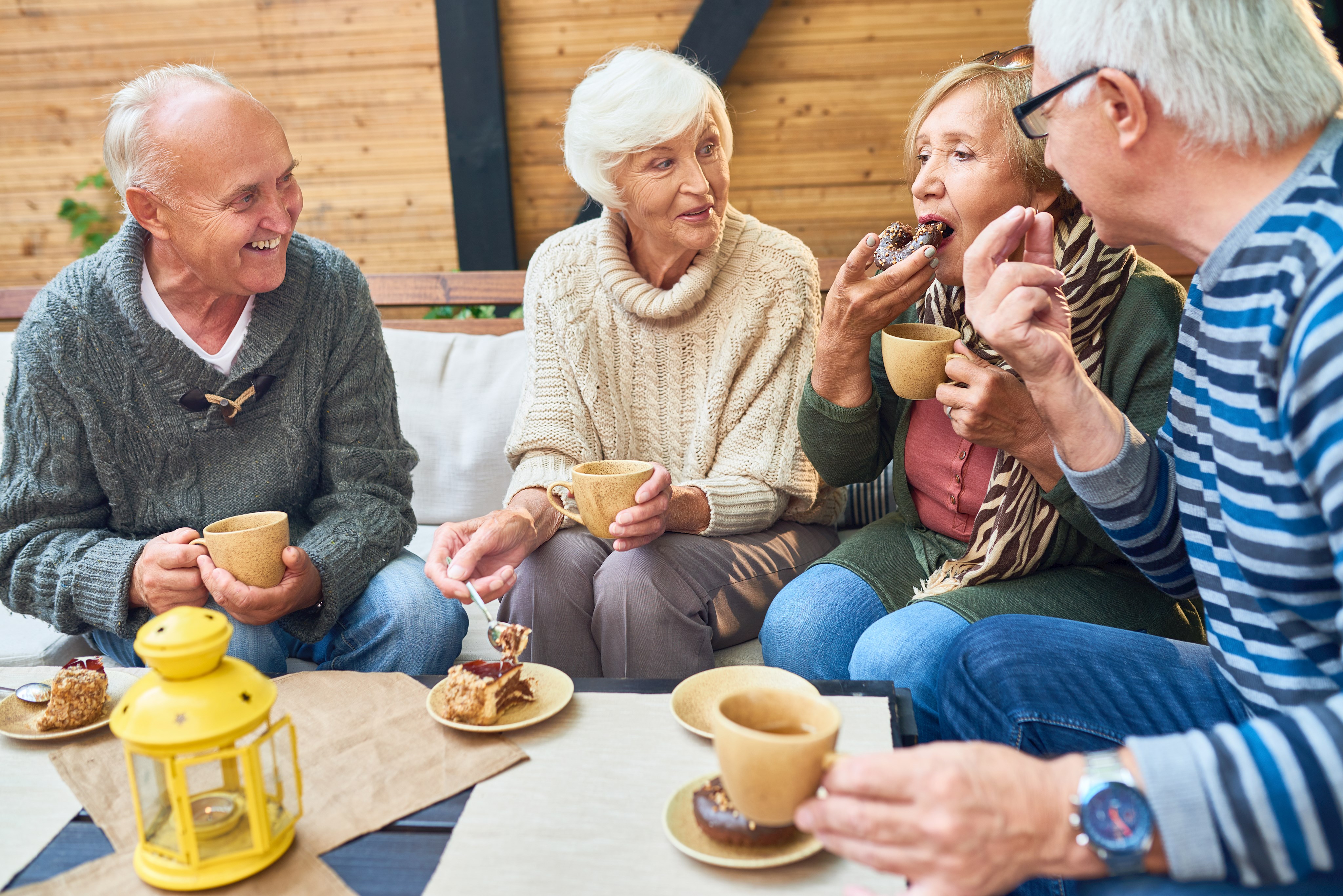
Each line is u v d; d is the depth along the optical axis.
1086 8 0.87
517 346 2.32
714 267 1.76
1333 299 0.73
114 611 1.35
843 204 4.06
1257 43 0.80
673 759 0.96
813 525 1.87
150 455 1.52
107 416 1.49
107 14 3.90
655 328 1.79
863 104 3.95
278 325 1.55
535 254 1.89
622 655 1.56
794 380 1.77
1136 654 1.08
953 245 1.45
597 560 1.64
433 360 2.31
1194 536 0.98
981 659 1.09
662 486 1.42
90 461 1.50
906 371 1.28
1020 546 1.42
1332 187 0.79
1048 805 0.67
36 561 1.43
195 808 0.83
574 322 1.78
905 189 4.02
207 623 0.77
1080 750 0.98
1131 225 0.94
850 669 1.40
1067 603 1.38
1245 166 0.85
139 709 0.76
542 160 3.96
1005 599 1.37
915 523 1.66
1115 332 1.39
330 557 1.46
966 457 1.54
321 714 1.06
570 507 1.67
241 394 1.54
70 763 0.97
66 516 1.48
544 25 3.82
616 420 1.80
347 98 3.91
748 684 1.07
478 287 2.51
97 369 1.47
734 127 4.01
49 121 4.07
